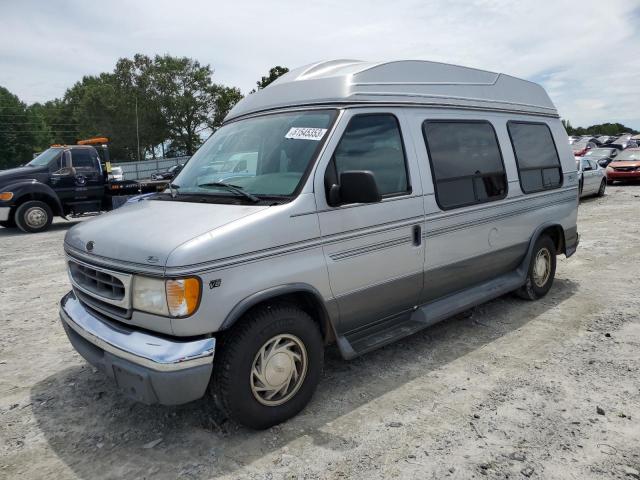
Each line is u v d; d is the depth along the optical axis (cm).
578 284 657
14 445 328
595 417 341
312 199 343
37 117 9044
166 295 287
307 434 330
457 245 459
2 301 656
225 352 311
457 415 348
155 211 359
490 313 555
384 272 393
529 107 589
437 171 439
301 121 384
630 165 2066
